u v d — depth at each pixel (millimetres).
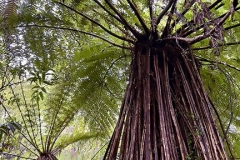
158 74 990
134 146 859
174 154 805
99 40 1560
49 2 1374
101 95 1729
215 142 828
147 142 819
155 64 1028
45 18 1405
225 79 1423
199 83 979
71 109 1982
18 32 1364
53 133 2141
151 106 947
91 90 1699
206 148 809
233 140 1586
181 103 960
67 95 1882
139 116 915
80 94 1725
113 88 1687
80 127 2309
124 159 863
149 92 935
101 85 1677
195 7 920
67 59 1575
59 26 1433
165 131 841
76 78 1698
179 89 989
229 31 1112
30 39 1396
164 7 1099
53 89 1943
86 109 1791
